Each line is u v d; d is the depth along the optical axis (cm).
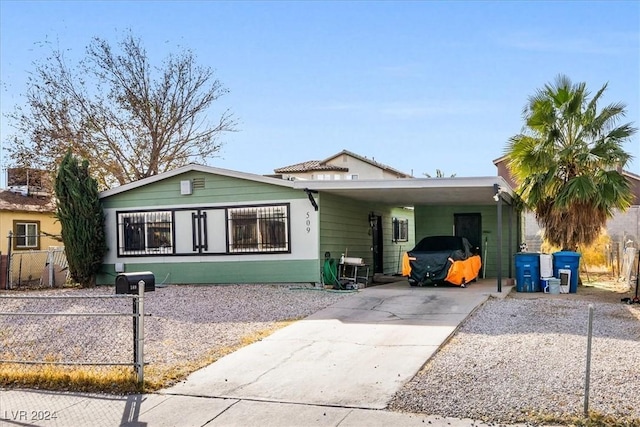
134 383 673
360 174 4609
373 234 2036
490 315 1086
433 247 1628
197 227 1594
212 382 685
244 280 1553
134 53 2664
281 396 629
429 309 1124
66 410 609
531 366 707
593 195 1592
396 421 546
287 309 1162
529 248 2808
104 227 1683
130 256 1653
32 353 848
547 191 1661
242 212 1559
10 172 2633
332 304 1213
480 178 1395
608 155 1614
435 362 743
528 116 1708
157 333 952
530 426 525
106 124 2644
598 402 572
